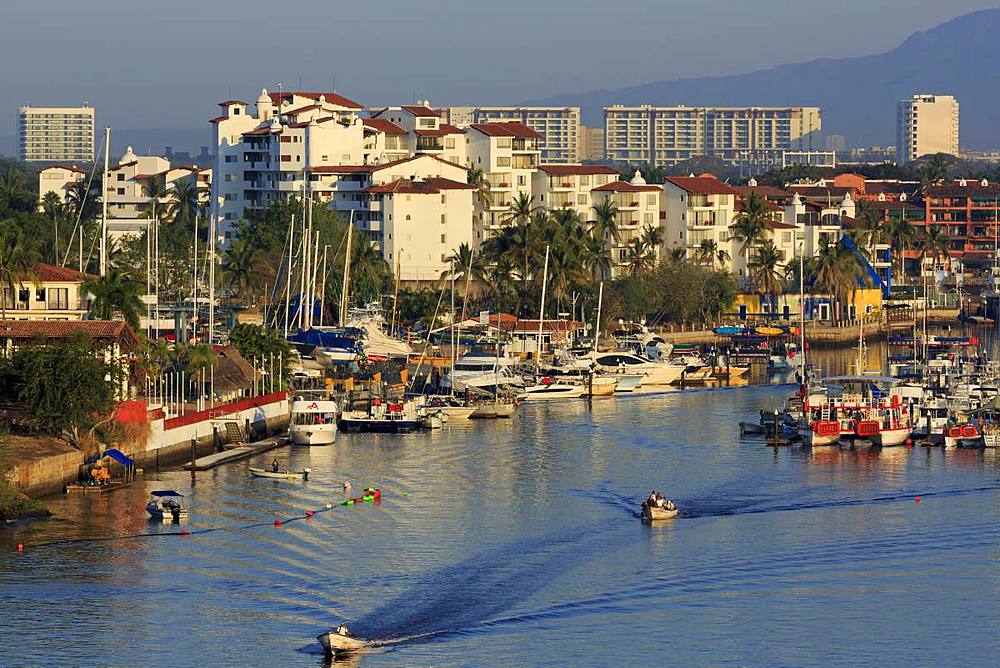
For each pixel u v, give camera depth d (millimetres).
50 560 182625
